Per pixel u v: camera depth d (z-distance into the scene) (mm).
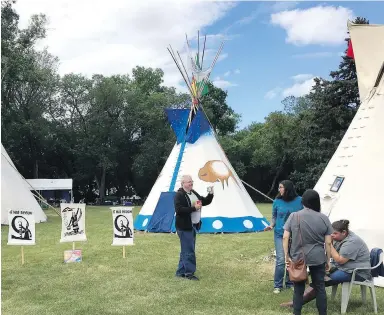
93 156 41531
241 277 7172
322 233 4914
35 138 40844
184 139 13820
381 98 7824
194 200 7168
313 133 36156
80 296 6102
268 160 43281
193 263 7133
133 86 47031
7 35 27500
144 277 7180
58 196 44062
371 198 7020
